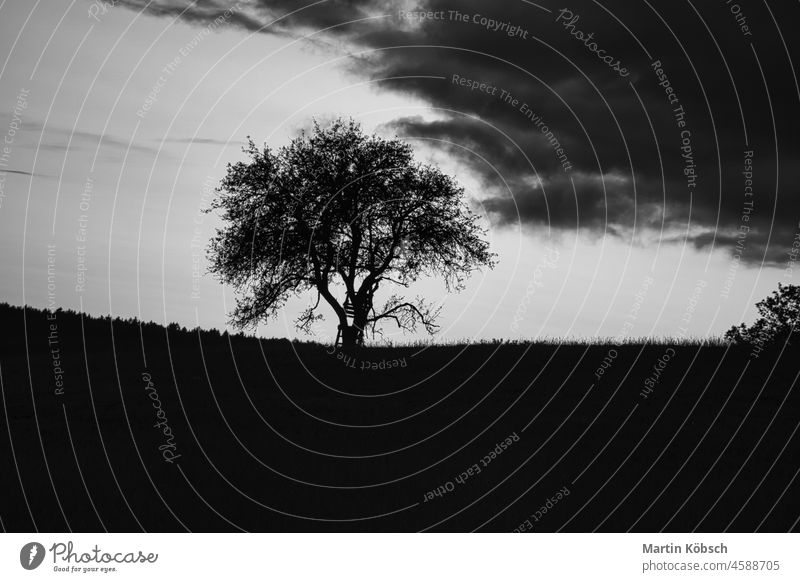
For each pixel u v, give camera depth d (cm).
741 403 2761
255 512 1586
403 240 4388
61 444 2194
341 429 2469
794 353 3506
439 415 2670
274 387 3198
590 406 2759
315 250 4359
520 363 3456
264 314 4428
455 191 4453
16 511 1533
